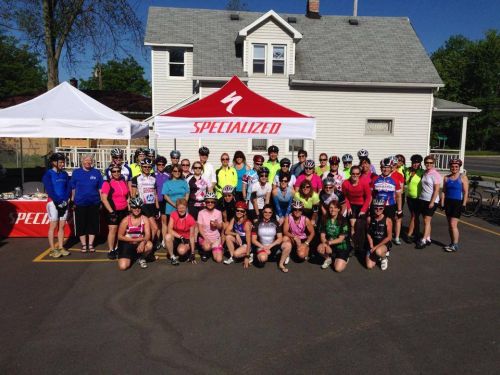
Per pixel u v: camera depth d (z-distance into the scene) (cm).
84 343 427
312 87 1744
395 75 1769
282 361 397
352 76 1744
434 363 396
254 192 735
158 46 1886
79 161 1734
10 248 774
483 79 6116
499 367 390
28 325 466
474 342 439
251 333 453
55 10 1889
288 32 1716
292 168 882
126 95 2684
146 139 2698
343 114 1767
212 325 471
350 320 489
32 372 374
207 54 1800
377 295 570
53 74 1919
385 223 675
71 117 837
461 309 526
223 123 803
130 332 452
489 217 1179
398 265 709
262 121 808
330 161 828
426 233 816
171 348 419
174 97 1930
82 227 741
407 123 1792
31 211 847
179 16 2053
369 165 768
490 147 6378
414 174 847
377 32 2055
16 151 2886
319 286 601
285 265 699
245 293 570
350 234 696
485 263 726
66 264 684
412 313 511
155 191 764
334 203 648
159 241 795
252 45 1720
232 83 848
